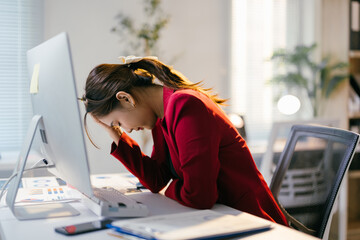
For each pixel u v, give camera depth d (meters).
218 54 3.59
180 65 3.47
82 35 3.17
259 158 3.24
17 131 3.06
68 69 1.00
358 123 3.64
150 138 3.27
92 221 1.05
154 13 3.36
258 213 1.28
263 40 3.77
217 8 3.57
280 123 2.47
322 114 3.59
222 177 1.28
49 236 0.96
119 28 3.26
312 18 3.77
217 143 1.21
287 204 1.61
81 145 1.02
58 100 1.08
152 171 1.44
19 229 1.02
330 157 1.49
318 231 1.43
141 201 1.31
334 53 3.63
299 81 3.52
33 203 1.28
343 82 3.50
